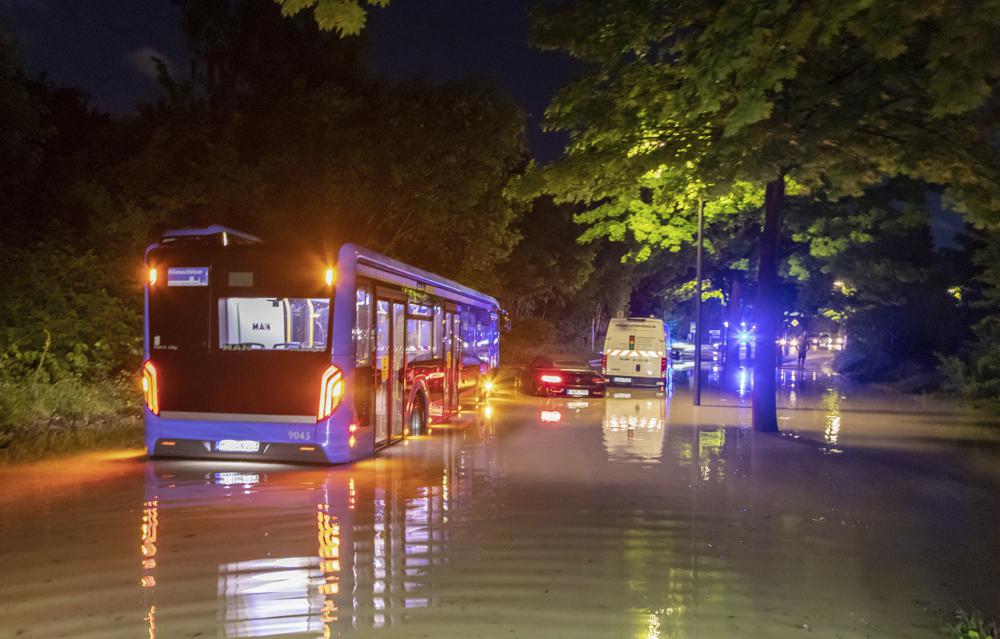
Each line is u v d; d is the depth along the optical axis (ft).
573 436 54.95
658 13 43.55
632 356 99.60
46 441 44.27
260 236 72.02
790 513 32.19
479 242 98.53
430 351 54.95
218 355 39.24
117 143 77.82
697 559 25.20
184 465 39.60
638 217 77.82
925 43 38.22
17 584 21.43
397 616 19.52
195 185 69.77
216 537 26.30
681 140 43.55
